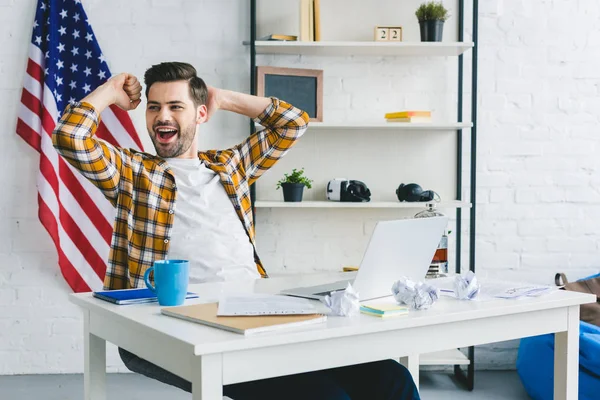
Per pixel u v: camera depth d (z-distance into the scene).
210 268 2.19
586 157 3.69
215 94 2.41
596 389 2.78
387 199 3.64
